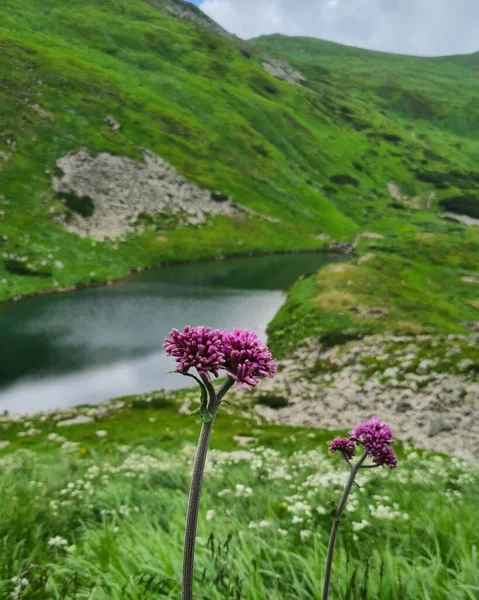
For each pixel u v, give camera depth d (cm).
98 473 1700
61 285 9212
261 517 997
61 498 1221
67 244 10675
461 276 12062
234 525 822
